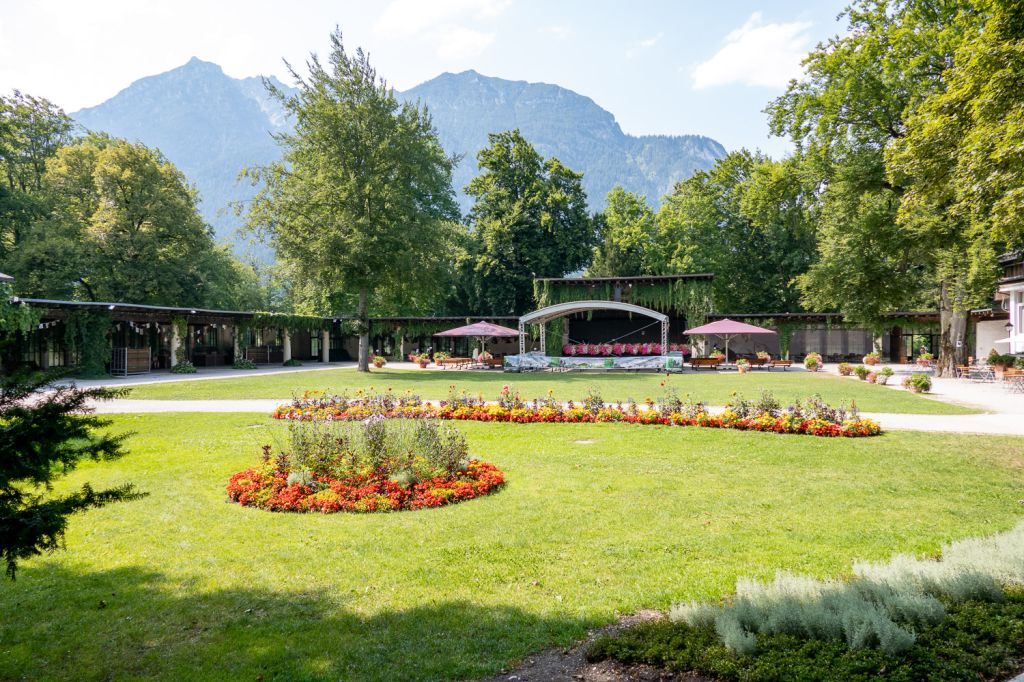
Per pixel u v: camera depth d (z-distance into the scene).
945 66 19.02
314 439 8.30
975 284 25.66
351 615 4.36
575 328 46.78
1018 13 8.68
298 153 33.31
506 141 51.81
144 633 4.17
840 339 44.47
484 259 49.00
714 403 17.88
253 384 24.70
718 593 4.54
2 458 3.21
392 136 31.64
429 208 37.44
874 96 20.44
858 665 3.18
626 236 50.53
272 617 4.36
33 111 41.50
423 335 46.84
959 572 4.17
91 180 39.81
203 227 44.66
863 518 6.39
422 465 7.98
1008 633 3.47
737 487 7.71
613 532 6.04
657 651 3.51
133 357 30.41
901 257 26.92
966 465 8.78
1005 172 8.70
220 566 5.34
